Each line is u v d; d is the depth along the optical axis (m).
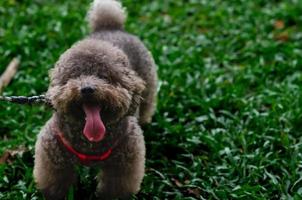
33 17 2.39
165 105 1.88
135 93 1.37
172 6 2.62
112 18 1.74
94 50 1.33
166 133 1.77
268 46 2.22
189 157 1.70
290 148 1.68
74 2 2.60
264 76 2.05
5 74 1.99
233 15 2.52
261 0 2.62
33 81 1.96
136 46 1.67
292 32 2.35
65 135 1.38
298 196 1.49
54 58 2.07
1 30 2.29
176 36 2.33
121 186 1.46
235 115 1.85
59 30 2.25
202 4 2.62
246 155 1.66
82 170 1.60
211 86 1.98
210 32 2.36
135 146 1.43
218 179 1.61
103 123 1.34
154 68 1.73
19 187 1.56
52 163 1.43
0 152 1.67
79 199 1.55
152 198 1.56
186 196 1.59
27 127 1.78
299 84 2.00
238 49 2.27
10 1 2.53
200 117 1.83
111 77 1.32
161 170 1.66
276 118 1.79
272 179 1.58
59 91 1.30
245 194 1.53
